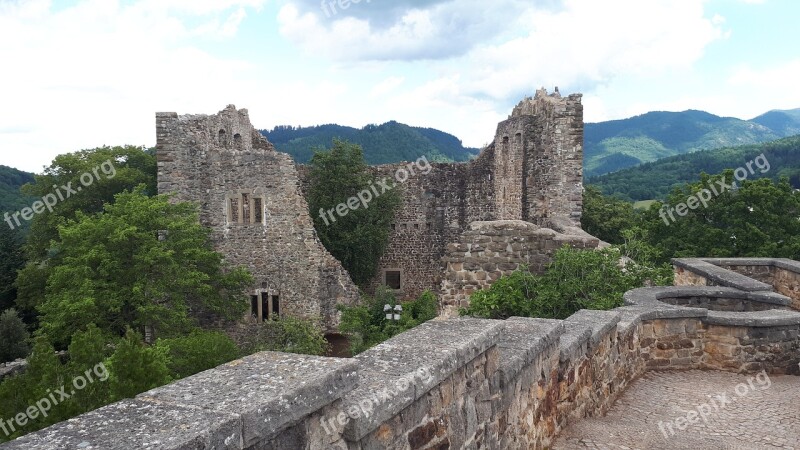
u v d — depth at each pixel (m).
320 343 24.80
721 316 10.09
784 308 11.19
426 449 4.55
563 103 25.72
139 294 21.64
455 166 32.84
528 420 6.23
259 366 3.89
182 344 17.39
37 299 29.81
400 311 22.94
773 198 28.94
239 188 26.61
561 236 14.17
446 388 4.82
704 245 28.98
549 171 26.09
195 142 26.50
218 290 25.78
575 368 7.46
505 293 12.95
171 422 3.03
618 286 13.08
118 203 24.09
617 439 7.00
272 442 3.35
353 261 31.05
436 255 33.31
